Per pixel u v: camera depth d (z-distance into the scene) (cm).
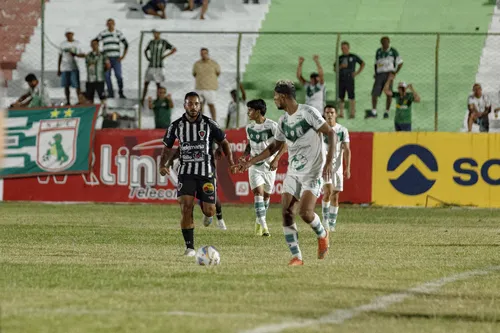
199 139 3681
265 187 5016
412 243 4325
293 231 3222
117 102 8769
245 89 9331
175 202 7512
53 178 7644
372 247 4081
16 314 2039
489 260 3494
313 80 8275
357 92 8969
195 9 10362
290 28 10162
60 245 4072
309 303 2269
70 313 2064
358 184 7356
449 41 9588
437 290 2570
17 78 9588
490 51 9506
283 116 3253
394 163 7312
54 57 9762
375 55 8894
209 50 9750
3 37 9900
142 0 10419
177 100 9300
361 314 2114
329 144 3141
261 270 3006
